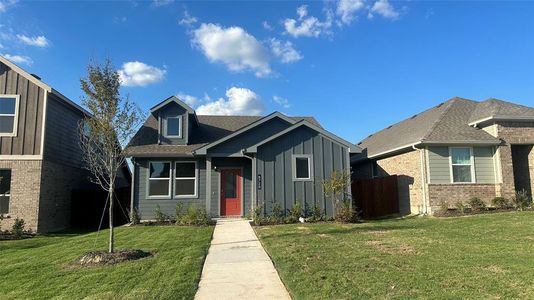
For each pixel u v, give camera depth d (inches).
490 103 703.1
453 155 654.5
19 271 301.1
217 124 829.8
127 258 329.7
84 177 776.9
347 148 630.5
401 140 732.7
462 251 328.5
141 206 676.1
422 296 213.2
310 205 608.1
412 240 389.1
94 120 358.6
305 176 617.6
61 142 674.2
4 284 264.1
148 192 679.7
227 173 706.8
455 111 732.7
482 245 351.9
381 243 377.7
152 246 394.3
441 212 606.9
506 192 640.4
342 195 613.9
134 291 239.8
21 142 605.3
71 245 422.6
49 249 404.5
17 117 610.5
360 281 245.0
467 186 645.9
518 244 350.3
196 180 693.3
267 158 612.7
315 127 623.2
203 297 231.1
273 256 331.9
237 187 705.0
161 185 686.5
